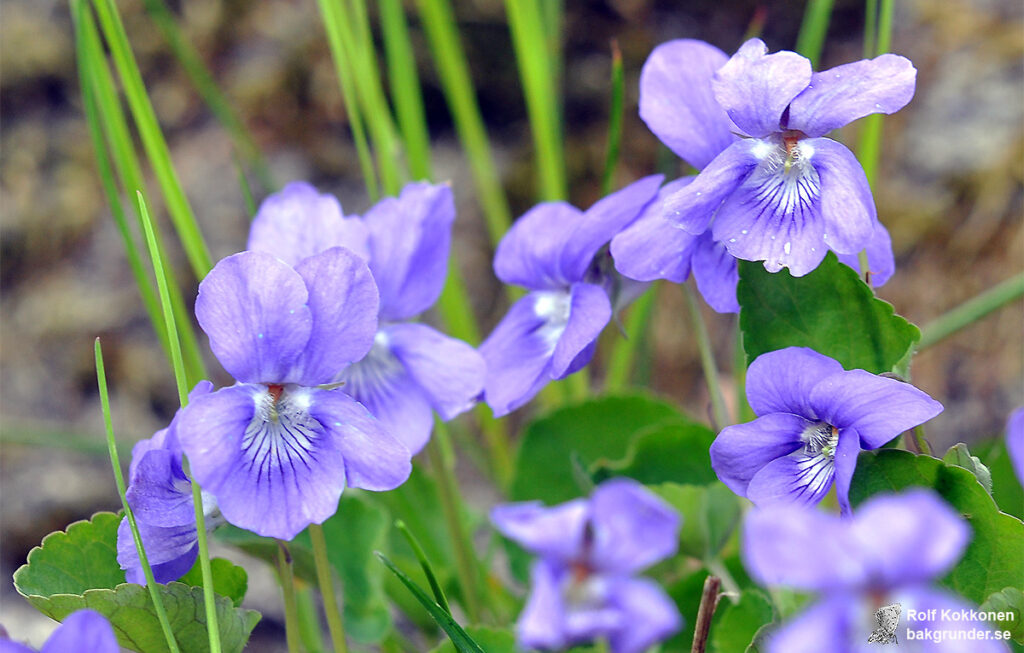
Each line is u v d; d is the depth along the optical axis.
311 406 0.23
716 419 0.28
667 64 0.25
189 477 0.24
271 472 0.23
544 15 0.37
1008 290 0.30
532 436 0.31
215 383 0.41
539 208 0.26
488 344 0.26
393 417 0.25
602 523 0.20
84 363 0.41
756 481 0.23
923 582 0.20
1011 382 0.40
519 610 0.30
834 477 0.23
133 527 0.23
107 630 0.21
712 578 0.24
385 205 0.26
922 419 0.23
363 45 0.31
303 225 0.26
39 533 0.40
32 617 0.38
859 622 0.20
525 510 0.20
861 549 0.20
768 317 0.24
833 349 0.24
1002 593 0.23
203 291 0.23
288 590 0.25
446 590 0.30
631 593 0.20
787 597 0.26
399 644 0.29
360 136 0.30
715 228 0.24
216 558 0.25
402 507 0.31
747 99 0.23
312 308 0.23
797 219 0.23
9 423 0.41
